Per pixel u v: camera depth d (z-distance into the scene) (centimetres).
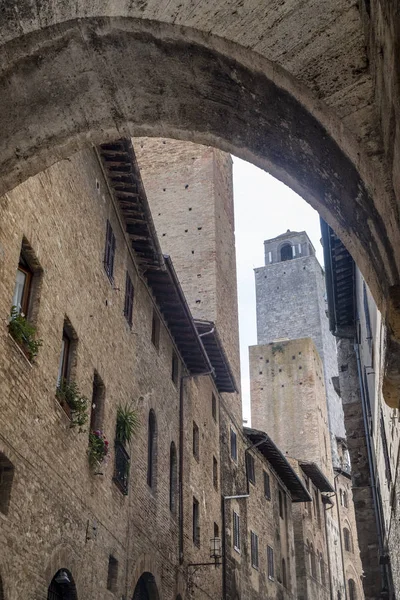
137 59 579
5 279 1108
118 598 1617
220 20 520
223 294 3528
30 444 1173
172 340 2430
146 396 2028
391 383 549
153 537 1955
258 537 3384
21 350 1147
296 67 501
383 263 509
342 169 518
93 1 540
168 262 2111
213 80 569
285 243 9500
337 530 5719
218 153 3872
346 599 5522
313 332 8300
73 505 1359
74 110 625
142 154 3859
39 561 1176
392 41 384
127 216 1925
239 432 3400
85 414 1416
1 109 591
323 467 6034
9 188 656
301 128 536
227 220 3853
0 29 550
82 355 1492
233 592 2809
